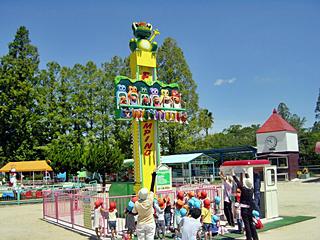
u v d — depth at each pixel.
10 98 46.19
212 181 36.44
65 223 15.20
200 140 42.81
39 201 26.42
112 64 47.81
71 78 46.69
